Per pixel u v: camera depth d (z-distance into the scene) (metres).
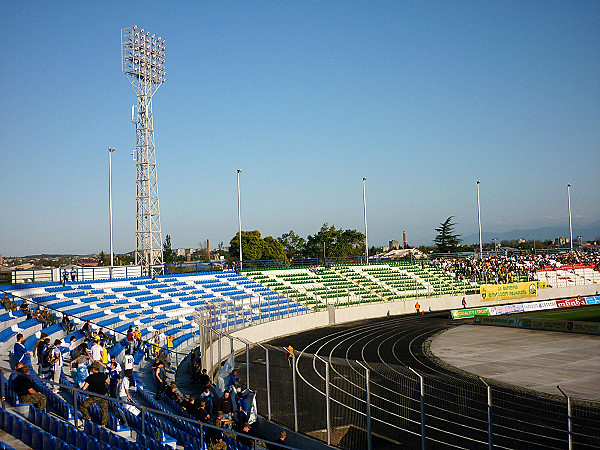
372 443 16.61
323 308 56.31
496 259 84.19
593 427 15.00
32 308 33.06
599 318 55.56
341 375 20.89
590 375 29.69
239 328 39.12
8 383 15.62
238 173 64.94
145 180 58.75
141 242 58.03
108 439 13.83
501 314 61.25
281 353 20.95
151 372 27.25
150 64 60.59
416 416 17.30
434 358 36.03
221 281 58.72
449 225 135.88
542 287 75.75
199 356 27.53
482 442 15.34
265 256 105.31
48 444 12.04
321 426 18.36
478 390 18.62
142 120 59.50
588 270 83.69
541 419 15.91
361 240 119.94
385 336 46.75
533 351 37.75
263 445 17.12
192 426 16.75
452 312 58.78
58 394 18.80
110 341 30.34
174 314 43.50
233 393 20.27
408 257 96.69
